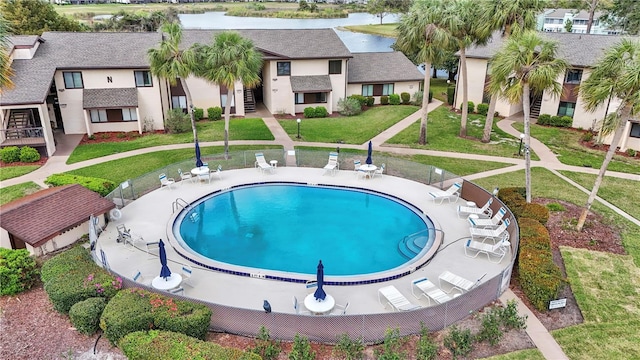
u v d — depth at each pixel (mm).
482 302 13820
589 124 36594
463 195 22453
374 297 14562
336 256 17906
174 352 10844
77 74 33781
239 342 12352
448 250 17578
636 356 12156
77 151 30656
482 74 41812
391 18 145750
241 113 41062
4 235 18766
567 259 17219
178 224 19844
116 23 75938
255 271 15812
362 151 30688
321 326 12023
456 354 11773
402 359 11430
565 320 13633
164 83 36938
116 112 35125
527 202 20359
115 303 12469
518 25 28297
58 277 13820
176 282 14367
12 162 27844
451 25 28125
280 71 40562
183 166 25125
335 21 136500
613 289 15359
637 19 56906
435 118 40438
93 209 18688
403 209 22156
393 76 46250
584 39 38344
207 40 39906
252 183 24672
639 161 29609
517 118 40906
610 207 22219
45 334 12836
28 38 34031
